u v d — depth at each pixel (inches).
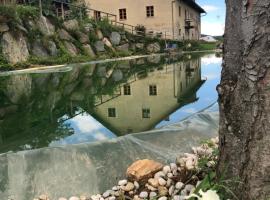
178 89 309.6
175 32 1147.3
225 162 80.2
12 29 537.0
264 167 71.5
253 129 72.7
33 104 255.0
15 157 125.6
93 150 132.6
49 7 714.2
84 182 117.9
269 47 68.9
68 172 121.4
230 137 78.7
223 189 77.4
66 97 282.5
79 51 719.7
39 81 377.7
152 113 212.7
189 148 141.9
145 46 981.2
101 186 116.9
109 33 880.9
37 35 600.7
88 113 220.1
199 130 156.9
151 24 1151.6
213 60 663.1
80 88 330.0
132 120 195.8
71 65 581.9
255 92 71.5
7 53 513.3
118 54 828.0
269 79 69.7
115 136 164.7
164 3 1134.4
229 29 78.4
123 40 914.1
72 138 164.9
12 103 260.5
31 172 120.3
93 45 780.6
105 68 527.2
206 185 78.1
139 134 147.4
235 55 77.4
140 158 131.5
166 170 111.6
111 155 131.0
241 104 75.4
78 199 109.7
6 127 190.2
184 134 150.8
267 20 68.5
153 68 523.5
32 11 617.3
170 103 244.5
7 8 540.7
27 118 210.7
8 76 419.8
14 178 117.8
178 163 113.7
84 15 868.6
